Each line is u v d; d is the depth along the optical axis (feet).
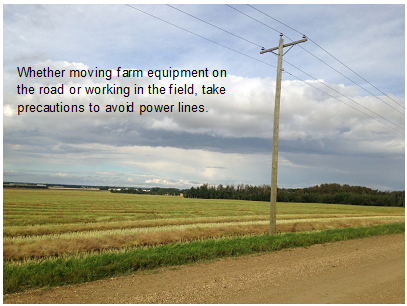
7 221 90.17
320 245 50.72
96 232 68.39
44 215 112.98
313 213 184.24
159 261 34.96
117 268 31.27
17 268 29.17
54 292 24.18
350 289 24.75
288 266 33.30
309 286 25.48
